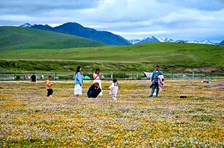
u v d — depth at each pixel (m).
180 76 121.50
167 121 23.45
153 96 44.59
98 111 28.14
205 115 26.52
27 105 31.86
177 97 43.12
